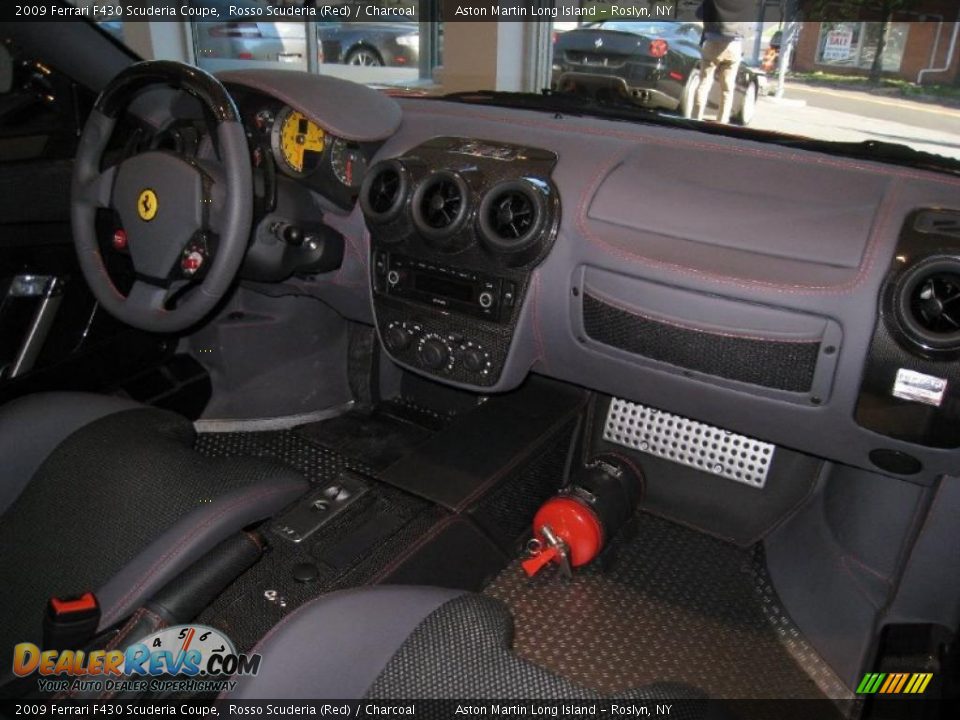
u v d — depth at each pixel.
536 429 1.72
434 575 1.38
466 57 4.59
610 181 1.35
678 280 1.25
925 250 1.08
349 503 1.45
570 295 1.37
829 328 1.15
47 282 1.63
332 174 1.55
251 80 1.51
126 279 1.76
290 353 1.99
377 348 2.08
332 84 1.55
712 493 1.73
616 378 1.44
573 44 3.94
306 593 1.24
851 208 1.19
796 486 1.65
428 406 2.15
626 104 1.61
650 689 0.83
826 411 1.22
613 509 1.55
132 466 1.16
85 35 1.69
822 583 1.50
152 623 0.95
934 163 1.28
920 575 1.33
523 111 1.60
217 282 1.34
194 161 1.34
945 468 1.19
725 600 1.57
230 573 1.02
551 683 0.81
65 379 1.69
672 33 3.43
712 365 1.28
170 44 6.41
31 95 1.61
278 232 1.51
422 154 1.48
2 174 1.54
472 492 1.51
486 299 1.44
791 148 1.38
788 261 1.18
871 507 1.42
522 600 1.56
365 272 1.66
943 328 1.07
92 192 1.41
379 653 0.83
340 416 2.11
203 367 1.98
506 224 1.35
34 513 1.13
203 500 1.11
